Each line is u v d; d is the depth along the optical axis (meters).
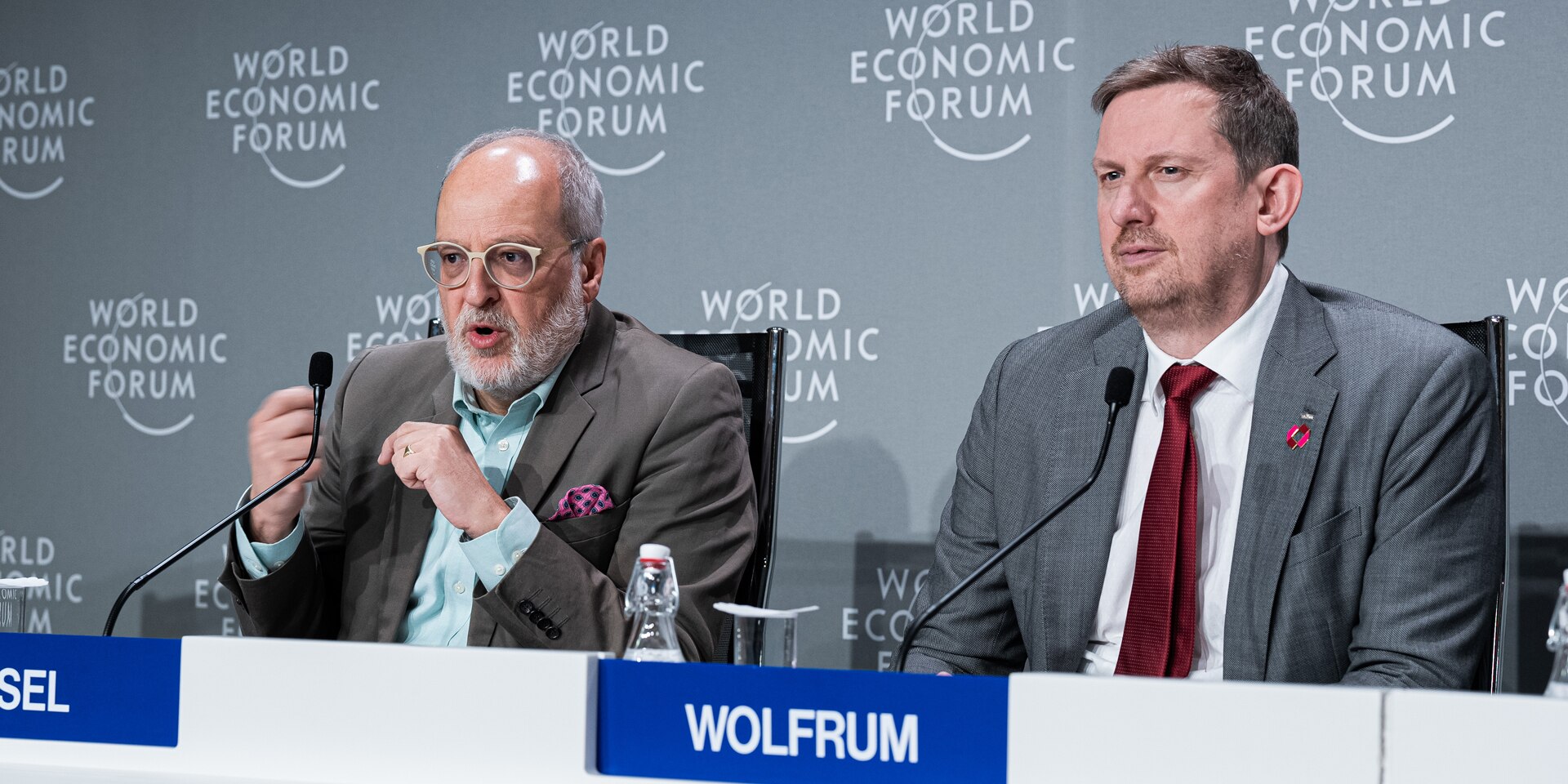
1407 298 5.97
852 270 6.71
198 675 2.80
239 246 7.49
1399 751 2.23
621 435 4.55
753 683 2.55
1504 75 5.88
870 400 6.67
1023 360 4.69
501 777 2.63
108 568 7.57
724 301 6.88
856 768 2.48
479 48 7.24
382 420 4.86
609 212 7.05
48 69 7.79
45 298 7.75
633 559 4.43
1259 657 3.94
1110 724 2.36
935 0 6.62
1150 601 4.07
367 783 2.69
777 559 6.77
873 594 6.63
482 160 4.58
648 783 2.57
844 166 6.74
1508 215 5.86
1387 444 3.98
